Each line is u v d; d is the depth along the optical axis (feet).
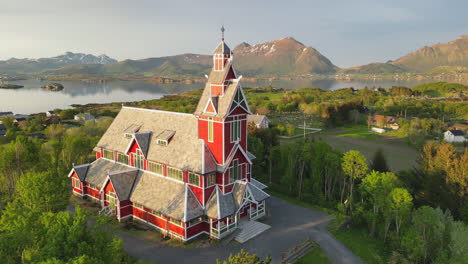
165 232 170.40
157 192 177.47
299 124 560.61
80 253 98.63
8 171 202.69
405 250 156.87
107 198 195.11
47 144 305.32
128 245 159.33
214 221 165.89
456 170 187.83
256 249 157.38
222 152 166.61
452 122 557.74
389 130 518.78
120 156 208.03
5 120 486.38
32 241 105.70
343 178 219.20
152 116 205.98
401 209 161.38
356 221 188.44
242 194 170.09
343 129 532.32
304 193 229.66
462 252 140.46
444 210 186.70
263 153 279.69
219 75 171.22
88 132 366.84
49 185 150.51
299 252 155.74
